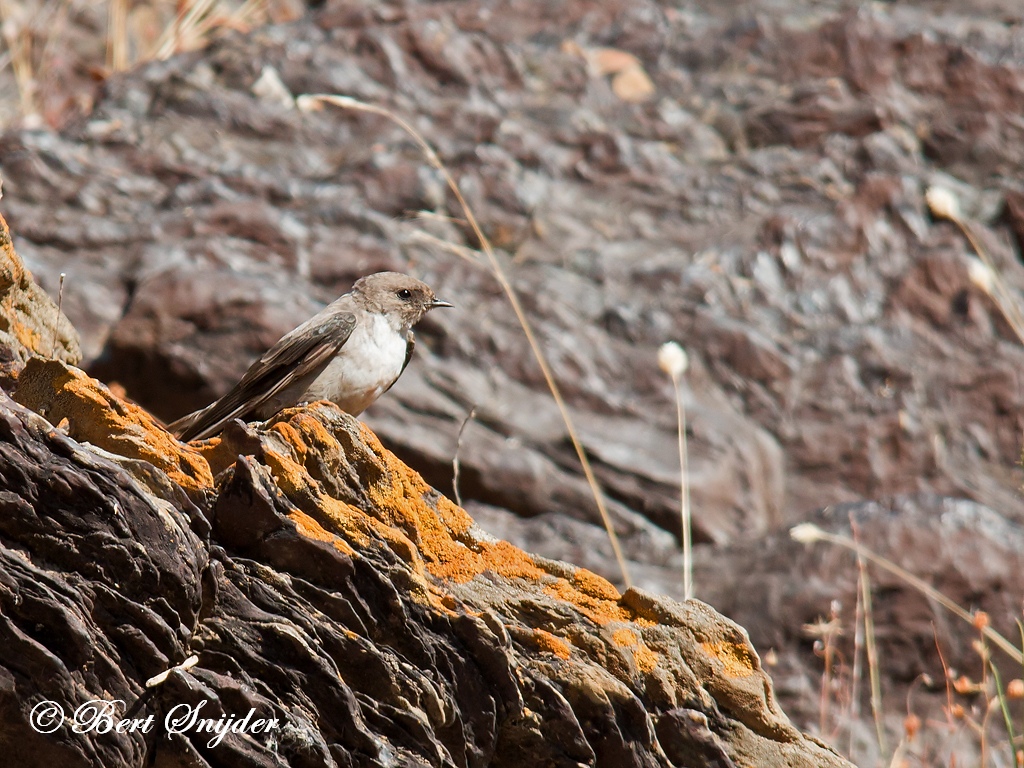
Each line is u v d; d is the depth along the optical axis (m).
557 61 17.11
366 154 15.05
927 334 13.94
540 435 12.32
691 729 6.01
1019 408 13.31
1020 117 16.30
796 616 10.81
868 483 12.70
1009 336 13.96
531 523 11.77
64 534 4.78
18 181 13.88
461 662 5.61
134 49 18.78
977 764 9.79
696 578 11.29
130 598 4.85
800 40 17.30
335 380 9.20
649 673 6.07
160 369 11.95
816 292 14.24
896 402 13.20
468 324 13.06
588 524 11.83
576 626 6.05
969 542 11.22
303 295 12.69
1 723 4.59
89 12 19.12
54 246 13.21
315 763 5.09
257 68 16.11
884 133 16.08
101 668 4.75
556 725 5.79
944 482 12.70
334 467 5.84
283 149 15.28
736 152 16.22
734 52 17.39
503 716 5.69
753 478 12.43
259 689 5.13
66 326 7.48
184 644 4.99
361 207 14.14
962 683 9.30
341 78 16.20
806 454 12.92
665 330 13.55
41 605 4.61
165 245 13.16
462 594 5.99
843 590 10.93
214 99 15.59
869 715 10.23
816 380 13.38
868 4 17.61
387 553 5.60
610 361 13.12
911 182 15.08
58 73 17.62
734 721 6.17
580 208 15.17
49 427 4.85
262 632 5.20
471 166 15.14
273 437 5.75
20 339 7.04
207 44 16.97
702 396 13.12
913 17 17.73
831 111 16.36
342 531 5.59
